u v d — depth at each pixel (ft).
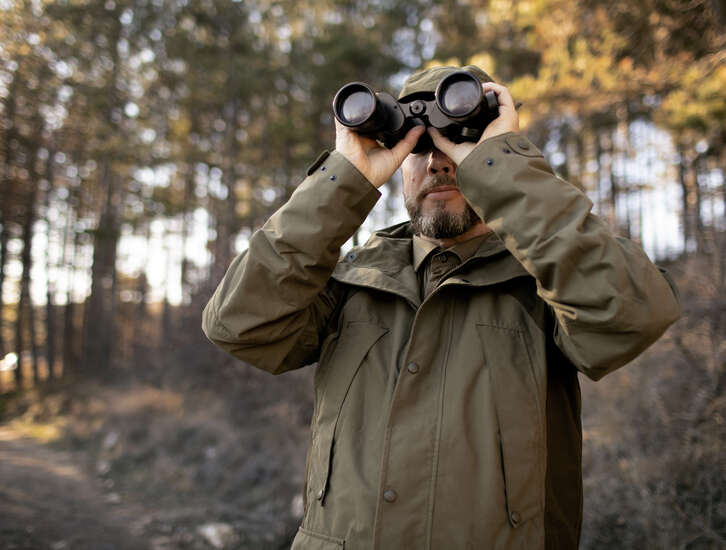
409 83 4.34
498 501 3.29
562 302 3.33
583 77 18.06
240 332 3.76
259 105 59.26
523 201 3.42
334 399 3.88
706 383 11.58
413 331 3.73
